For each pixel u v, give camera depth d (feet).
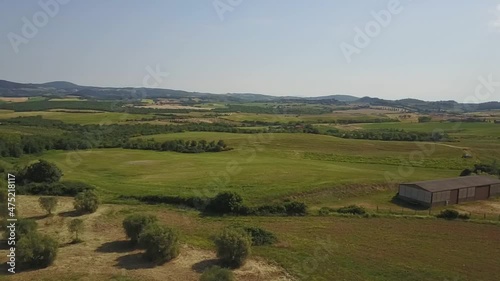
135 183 214.07
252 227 141.79
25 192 194.49
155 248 113.29
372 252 125.70
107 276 103.65
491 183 210.18
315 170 250.78
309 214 169.78
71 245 127.03
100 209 171.12
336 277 106.42
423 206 189.37
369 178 225.56
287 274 107.96
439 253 126.31
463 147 329.11
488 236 144.46
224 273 96.27
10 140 292.81
